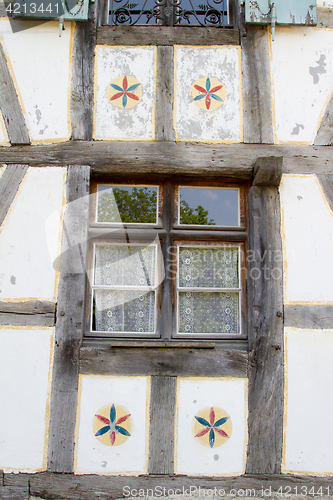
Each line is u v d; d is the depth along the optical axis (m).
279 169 2.74
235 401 2.61
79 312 2.68
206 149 2.90
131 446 2.55
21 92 2.94
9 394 2.58
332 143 2.95
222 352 2.66
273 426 2.59
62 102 2.93
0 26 3.00
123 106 2.95
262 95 2.99
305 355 2.66
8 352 2.62
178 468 2.54
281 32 3.08
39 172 2.85
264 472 2.54
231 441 2.57
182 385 2.62
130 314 2.84
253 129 2.94
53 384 2.60
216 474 2.54
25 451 2.53
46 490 2.49
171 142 2.90
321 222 2.83
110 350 2.64
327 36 3.08
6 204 2.80
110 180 3.01
